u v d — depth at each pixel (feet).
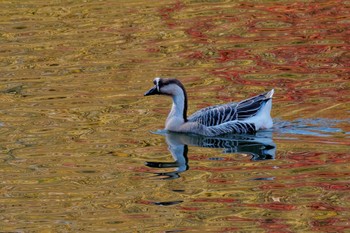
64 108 63.00
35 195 46.44
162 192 46.52
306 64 72.02
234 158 51.98
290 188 46.42
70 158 52.34
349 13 85.51
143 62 74.02
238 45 77.82
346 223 41.75
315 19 84.43
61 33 82.99
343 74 68.95
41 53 77.51
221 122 57.47
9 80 70.38
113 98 65.16
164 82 57.98
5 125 59.16
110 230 41.52
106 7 91.15
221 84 67.72
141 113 61.67
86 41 80.43
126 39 80.59
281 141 54.85
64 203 45.21
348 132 56.03
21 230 41.73
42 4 92.94
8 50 78.74
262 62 73.00
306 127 57.31
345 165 49.62
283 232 40.88
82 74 71.36
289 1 90.79
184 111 58.08
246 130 57.41
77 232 41.37
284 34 80.43
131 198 45.70
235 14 87.25
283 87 66.39
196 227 41.73
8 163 51.65
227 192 46.14
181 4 91.40
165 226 41.88
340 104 61.67
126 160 51.85
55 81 69.72
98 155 52.85
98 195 46.32
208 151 53.67
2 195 46.55
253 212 43.39
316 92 64.69
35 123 59.52
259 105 58.08
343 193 45.47
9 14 89.61
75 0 94.12
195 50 76.84
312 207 43.75
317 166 49.65
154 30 82.89
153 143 55.31
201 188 46.83
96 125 58.90
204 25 84.02
